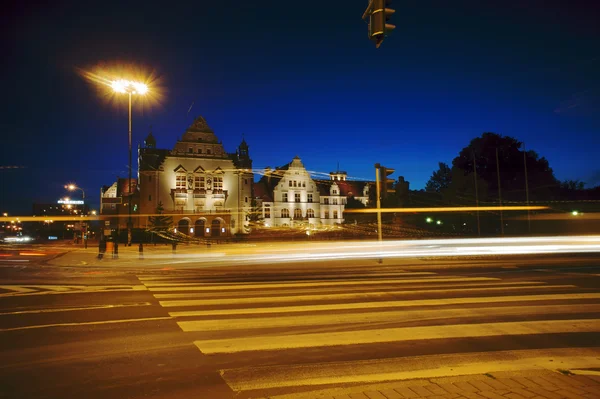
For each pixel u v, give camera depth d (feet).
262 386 14.32
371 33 21.89
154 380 14.90
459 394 13.46
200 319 23.89
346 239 191.01
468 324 22.89
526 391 13.67
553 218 151.23
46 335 20.61
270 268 54.54
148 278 43.50
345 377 15.16
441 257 71.77
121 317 24.38
